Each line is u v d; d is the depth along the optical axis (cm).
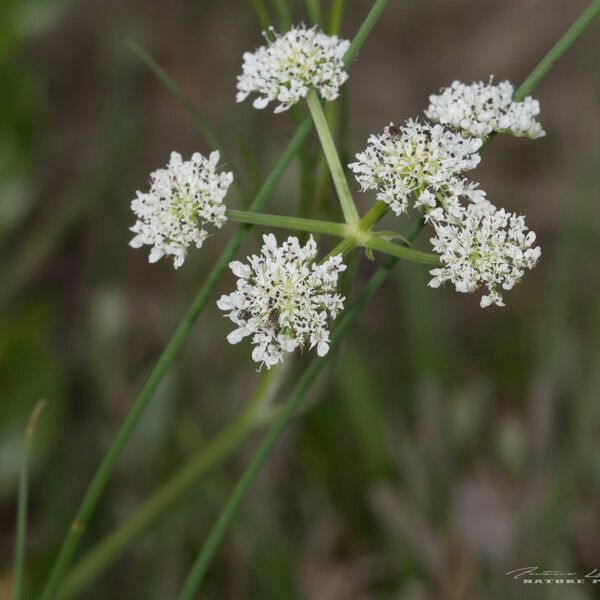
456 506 38
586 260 47
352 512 40
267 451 33
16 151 47
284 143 50
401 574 38
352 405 40
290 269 31
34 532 41
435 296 43
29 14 47
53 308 43
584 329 45
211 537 33
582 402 40
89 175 48
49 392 42
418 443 40
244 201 35
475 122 32
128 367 45
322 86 32
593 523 39
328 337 32
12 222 47
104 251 47
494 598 38
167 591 39
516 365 46
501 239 31
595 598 38
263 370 35
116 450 32
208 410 43
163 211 32
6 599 39
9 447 41
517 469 39
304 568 40
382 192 31
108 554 36
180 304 46
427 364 41
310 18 34
